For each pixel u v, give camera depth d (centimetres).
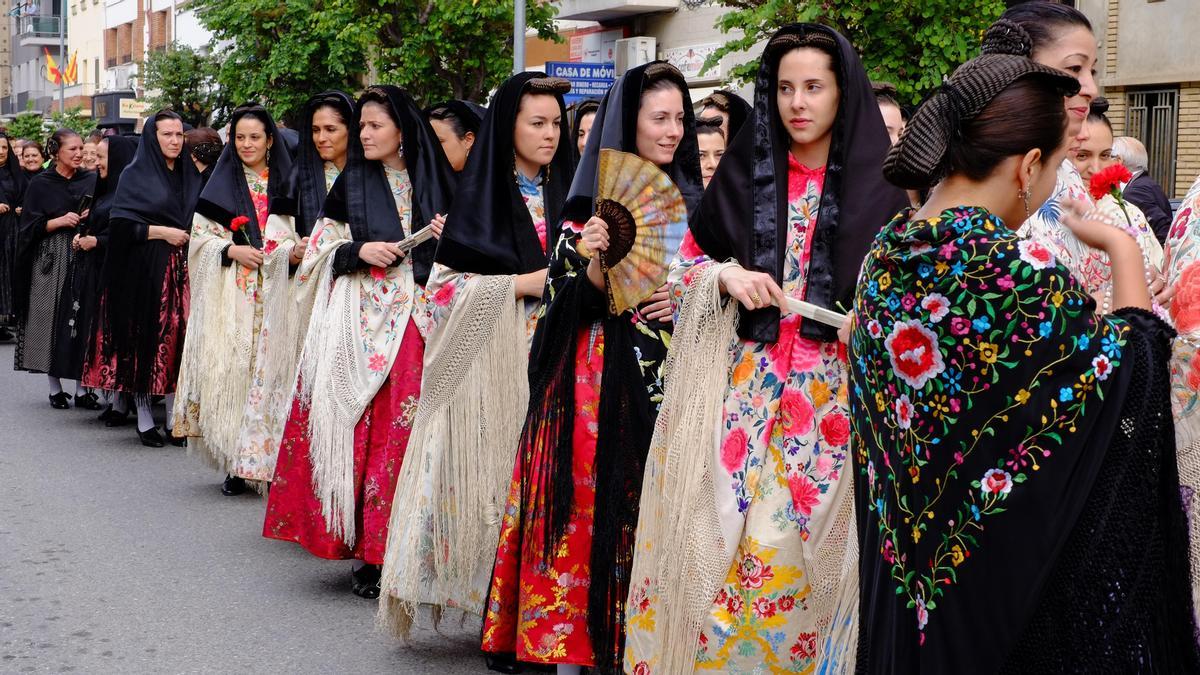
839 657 315
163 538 704
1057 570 248
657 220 419
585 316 436
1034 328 246
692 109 462
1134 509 245
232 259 822
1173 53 1400
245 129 849
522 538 447
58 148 1216
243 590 611
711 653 366
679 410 375
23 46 6731
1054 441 247
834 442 362
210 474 877
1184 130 1405
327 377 596
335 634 548
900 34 1071
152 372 965
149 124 994
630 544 425
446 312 512
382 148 615
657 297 427
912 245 256
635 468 426
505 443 510
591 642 433
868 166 369
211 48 2531
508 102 504
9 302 1611
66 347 1130
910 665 261
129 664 510
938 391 255
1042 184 264
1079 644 246
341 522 585
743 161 381
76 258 1123
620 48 2092
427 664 512
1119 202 373
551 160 518
